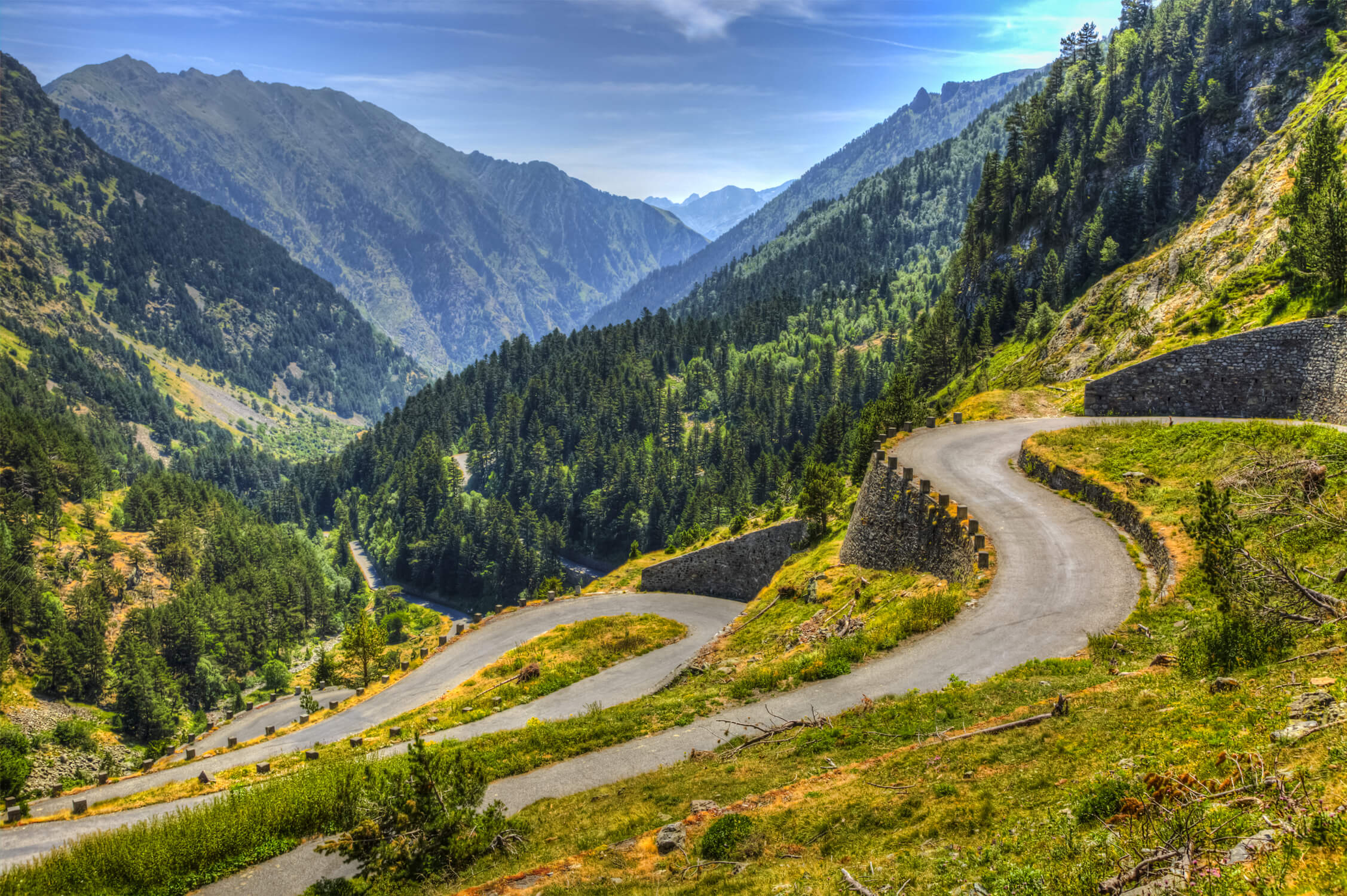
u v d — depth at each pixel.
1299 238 57.47
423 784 19.70
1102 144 135.88
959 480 43.66
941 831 13.82
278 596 161.62
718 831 16.03
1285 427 34.66
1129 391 56.75
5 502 174.25
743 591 68.00
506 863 18.12
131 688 110.12
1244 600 18.78
